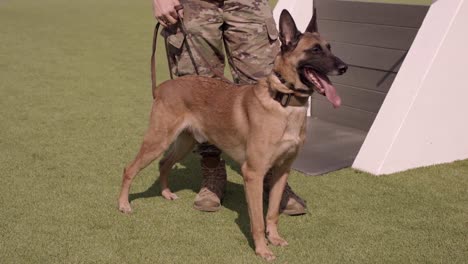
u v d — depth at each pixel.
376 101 6.44
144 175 5.12
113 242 3.80
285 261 3.60
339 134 6.46
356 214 4.30
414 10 6.01
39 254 3.62
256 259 3.62
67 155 5.54
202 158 4.49
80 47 12.09
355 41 6.60
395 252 3.71
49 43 12.52
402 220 4.19
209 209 4.34
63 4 20.30
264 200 4.69
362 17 6.52
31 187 4.70
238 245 3.80
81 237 3.86
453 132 5.43
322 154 5.69
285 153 3.73
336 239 3.90
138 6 19.84
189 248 3.75
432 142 5.32
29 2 20.80
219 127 4.02
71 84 8.70
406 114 5.07
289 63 3.59
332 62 3.62
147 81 9.02
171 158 4.57
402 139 5.12
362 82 6.54
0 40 12.77
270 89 3.67
